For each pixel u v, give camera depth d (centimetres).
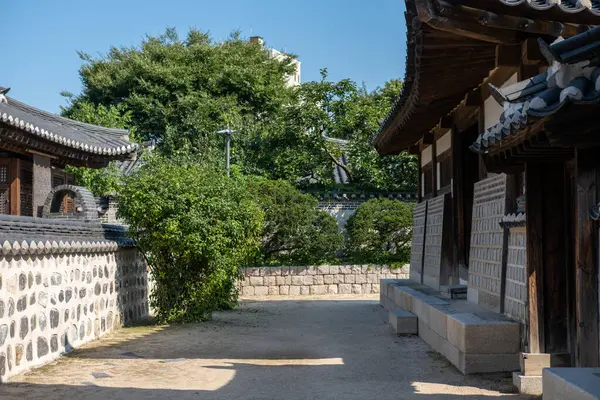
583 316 475
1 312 727
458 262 1179
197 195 1212
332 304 1753
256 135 2786
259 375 760
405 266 2119
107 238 1168
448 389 675
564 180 664
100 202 2211
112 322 1159
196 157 2666
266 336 1095
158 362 848
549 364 660
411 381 718
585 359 472
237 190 1309
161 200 1184
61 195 1259
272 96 3369
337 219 2339
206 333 1127
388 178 2414
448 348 836
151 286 1440
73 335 962
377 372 774
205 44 3456
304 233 2056
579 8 503
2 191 1108
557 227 666
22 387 697
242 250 1338
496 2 498
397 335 1093
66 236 967
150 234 1213
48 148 1133
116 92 3275
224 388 693
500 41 614
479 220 950
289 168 2503
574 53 376
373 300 1880
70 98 3362
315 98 2589
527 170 665
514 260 779
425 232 1393
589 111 395
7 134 1014
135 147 1348
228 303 1559
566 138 429
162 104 3231
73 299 967
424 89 927
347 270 2092
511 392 659
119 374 768
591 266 473
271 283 2052
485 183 921
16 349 764
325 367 810
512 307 784
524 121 446
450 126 1196
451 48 717
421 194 1575
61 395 661
